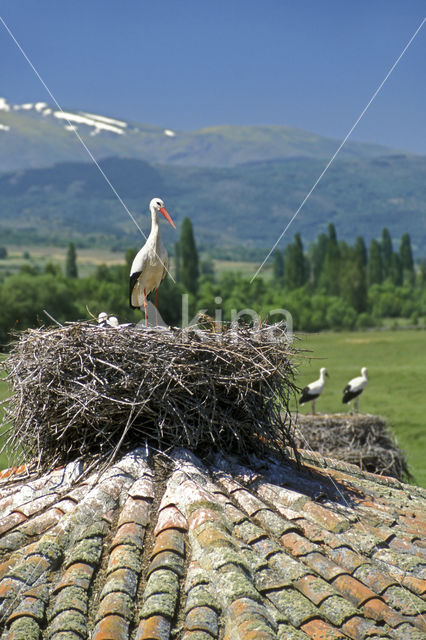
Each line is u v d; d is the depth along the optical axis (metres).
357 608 4.38
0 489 5.84
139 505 5.14
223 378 5.50
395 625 4.23
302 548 4.84
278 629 4.12
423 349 55.19
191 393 5.33
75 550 4.75
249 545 4.82
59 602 4.34
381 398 31.59
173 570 4.55
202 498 5.08
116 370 5.46
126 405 5.49
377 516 5.58
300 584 4.50
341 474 6.80
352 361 47.94
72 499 5.30
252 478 5.67
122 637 4.04
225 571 4.46
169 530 4.85
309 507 5.38
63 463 5.98
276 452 6.46
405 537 5.27
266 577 4.53
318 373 40.78
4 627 4.25
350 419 13.42
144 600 4.32
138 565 4.61
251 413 5.74
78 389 5.45
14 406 6.02
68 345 5.53
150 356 5.41
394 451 13.65
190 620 4.14
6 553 4.90
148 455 5.66
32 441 6.09
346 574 4.64
